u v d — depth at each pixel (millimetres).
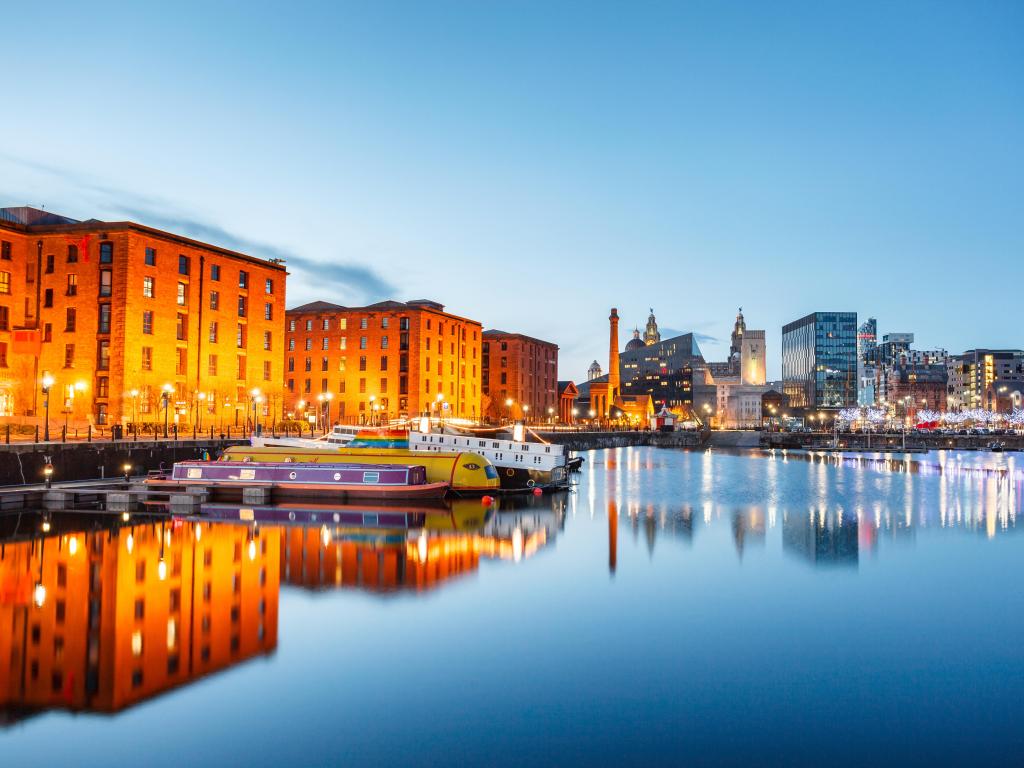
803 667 24234
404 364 156875
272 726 19641
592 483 90562
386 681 22719
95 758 17844
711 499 71688
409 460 71000
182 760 17812
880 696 22016
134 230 93000
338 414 158875
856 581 35719
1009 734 19656
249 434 100188
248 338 112812
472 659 24641
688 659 24875
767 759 18281
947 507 65812
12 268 93000
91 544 42938
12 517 53562
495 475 72188
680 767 17812
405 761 17906
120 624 27547
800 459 151500
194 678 22672
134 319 92625
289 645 25688
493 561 39656
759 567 38781
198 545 42938
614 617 29422
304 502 63812
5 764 17500
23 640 25750
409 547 43188
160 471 70438
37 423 83250
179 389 98938
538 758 18156
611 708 21062
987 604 31672
